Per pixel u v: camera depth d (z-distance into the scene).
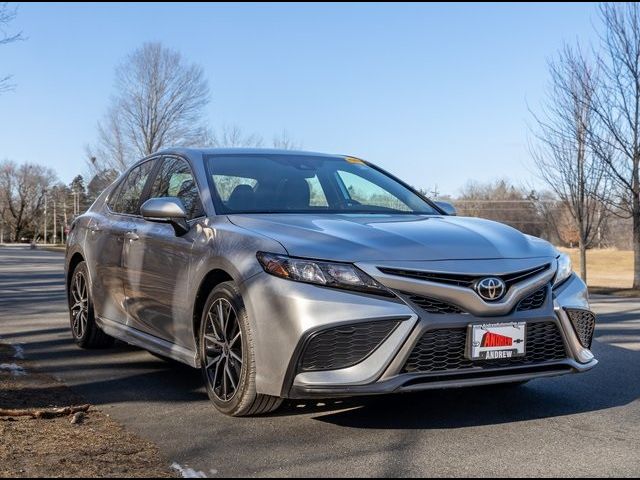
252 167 5.00
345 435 3.63
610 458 3.32
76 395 4.48
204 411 4.10
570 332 3.87
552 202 28.66
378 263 3.54
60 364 5.44
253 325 3.66
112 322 5.56
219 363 4.02
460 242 3.84
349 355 3.44
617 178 17.45
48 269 19.19
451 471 3.14
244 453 3.36
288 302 3.51
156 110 38.03
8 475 2.98
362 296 3.49
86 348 6.09
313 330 3.43
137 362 5.52
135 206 5.55
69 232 6.59
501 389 4.64
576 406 4.24
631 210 17.47
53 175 116.38
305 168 5.19
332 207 4.77
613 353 6.07
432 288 3.53
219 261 3.97
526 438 3.61
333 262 3.55
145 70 37.78
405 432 3.69
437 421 3.89
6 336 6.77
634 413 4.10
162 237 4.71
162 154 5.56
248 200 4.61
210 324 4.10
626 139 17.19
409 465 3.21
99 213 6.14
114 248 5.46
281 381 3.52
